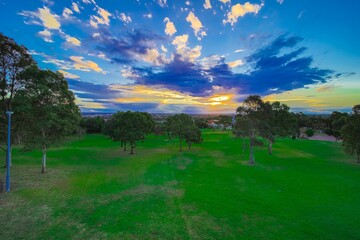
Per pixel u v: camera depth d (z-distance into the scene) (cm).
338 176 2659
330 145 5962
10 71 2311
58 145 2705
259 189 2067
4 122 2508
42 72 2338
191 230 1188
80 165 3238
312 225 1280
